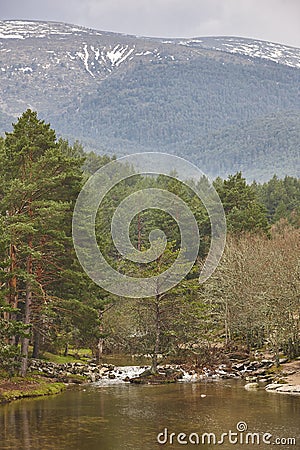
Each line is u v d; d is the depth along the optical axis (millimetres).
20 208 42406
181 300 49219
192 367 51250
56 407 34719
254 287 56656
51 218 41938
